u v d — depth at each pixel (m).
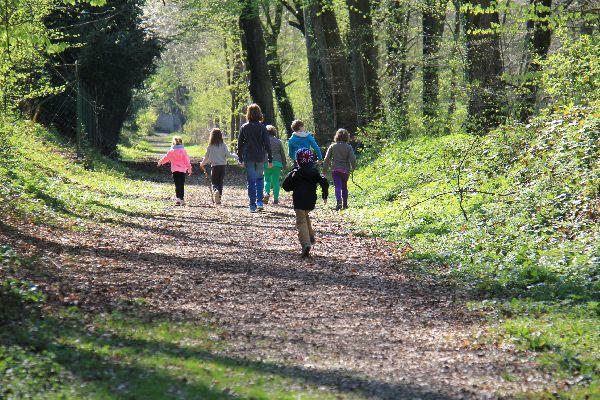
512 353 6.88
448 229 14.46
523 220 13.12
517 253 11.34
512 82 21.23
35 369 5.54
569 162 14.45
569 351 6.76
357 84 33.12
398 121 28.97
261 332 7.52
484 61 23.73
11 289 7.70
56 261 10.15
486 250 12.11
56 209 14.99
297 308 8.71
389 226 16.06
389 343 7.29
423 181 20.91
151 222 16.00
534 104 22.11
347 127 34.69
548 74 18.98
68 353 6.10
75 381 5.49
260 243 13.73
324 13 34.09
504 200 14.88
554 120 16.58
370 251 13.09
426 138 25.20
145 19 42.03
